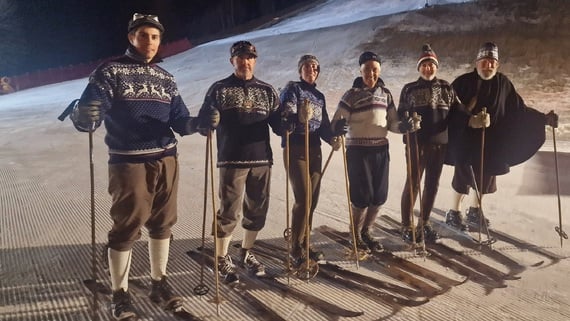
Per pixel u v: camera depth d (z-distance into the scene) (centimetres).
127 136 249
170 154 266
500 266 346
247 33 2886
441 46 1675
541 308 285
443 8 2136
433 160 380
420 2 2475
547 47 1531
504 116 411
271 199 514
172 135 269
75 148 859
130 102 246
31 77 2742
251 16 4069
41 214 462
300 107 301
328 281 321
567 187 549
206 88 1652
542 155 707
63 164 713
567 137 855
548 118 398
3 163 734
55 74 2812
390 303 289
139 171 251
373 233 414
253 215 320
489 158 411
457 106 382
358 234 375
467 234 408
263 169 311
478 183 418
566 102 1130
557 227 392
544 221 440
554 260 356
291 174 326
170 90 267
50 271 329
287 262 334
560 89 1234
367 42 1844
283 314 277
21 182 600
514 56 1509
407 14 2120
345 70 1584
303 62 329
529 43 1583
